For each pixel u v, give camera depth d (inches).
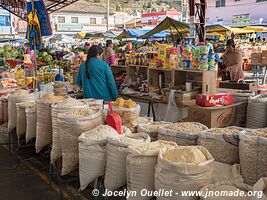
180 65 175.2
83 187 97.1
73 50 563.5
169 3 2731.3
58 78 250.8
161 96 179.8
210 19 994.7
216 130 89.9
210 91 165.3
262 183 57.9
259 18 871.1
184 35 349.7
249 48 598.5
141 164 76.6
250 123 139.9
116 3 2659.9
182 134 90.1
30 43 205.0
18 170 155.9
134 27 1005.2
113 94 162.2
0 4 373.7
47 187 135.6
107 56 252.8
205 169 67.3
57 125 122.6
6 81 231.1
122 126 109.5
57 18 1352.1
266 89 182.9
